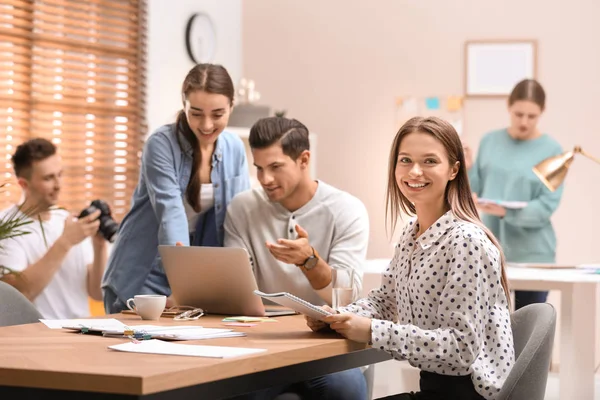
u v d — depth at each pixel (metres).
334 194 3.28
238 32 7.61
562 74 6.96
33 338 2.41
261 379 2.11
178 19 6.75
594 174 6.89
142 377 1.77
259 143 3.12
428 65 7.25
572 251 6.92
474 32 7.15
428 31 7.25
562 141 6.96
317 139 7.51
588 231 6.88
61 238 4.13
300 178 3.21
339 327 2.36
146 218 3.51
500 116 7.11
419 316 2.47
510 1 7.07
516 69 7.05
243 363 2.01
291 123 3.18
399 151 2.57
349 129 7.43
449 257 2.39
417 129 2.51
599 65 6.88
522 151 5.40
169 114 6.66
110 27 6.18
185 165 3.41
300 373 2.26
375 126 7.37
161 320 2.82
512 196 5.39
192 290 2.99
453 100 7.18
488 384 2.33
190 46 6.85
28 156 4.23
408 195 2.52
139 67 6.34
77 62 6.00
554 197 5.31
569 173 6.93
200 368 1.89
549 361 2.27
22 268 4.15
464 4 7.16
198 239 3.57
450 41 7.20
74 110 5.89
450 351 2.29
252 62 7.64
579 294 4.11
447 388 2.40
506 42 7.06
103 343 2.30
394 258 2.75
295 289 3.22
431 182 2.48
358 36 7.41
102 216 4.25
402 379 5.05
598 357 5.56
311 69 7.52
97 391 1.81
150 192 3.39
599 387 4.82
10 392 1.91
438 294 2.42
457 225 2.43
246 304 2.90
